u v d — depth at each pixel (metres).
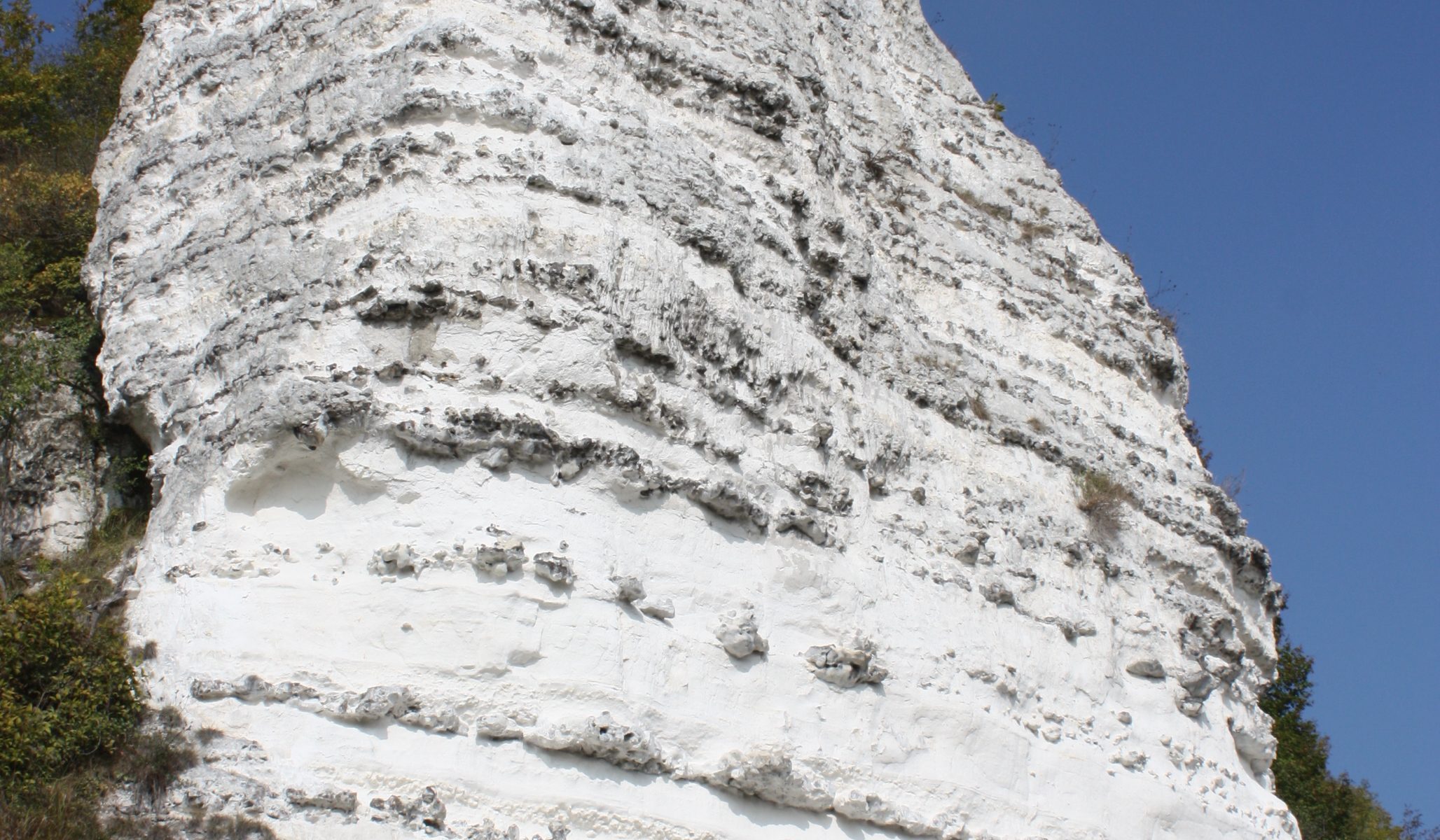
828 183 16.89
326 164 14.23
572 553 12.29
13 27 27.70
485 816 11.21
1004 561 16.36
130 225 15.73
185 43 16.78
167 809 10.75
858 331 16.28
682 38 16.02
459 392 12.48
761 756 12.48
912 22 21.16
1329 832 26.48
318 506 12.36
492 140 13.77
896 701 14.09
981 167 20.61
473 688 11.57
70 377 16.00
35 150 23.66
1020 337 19.22
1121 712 16.48
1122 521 18.17
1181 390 21.47
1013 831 14.42
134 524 14.95
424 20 14.53
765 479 14.11
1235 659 18.31
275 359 12.88
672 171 14.76
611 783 11.77
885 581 14.86
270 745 11.20
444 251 12.92
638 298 13.56
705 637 12.95
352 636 11.70
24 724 10.91
